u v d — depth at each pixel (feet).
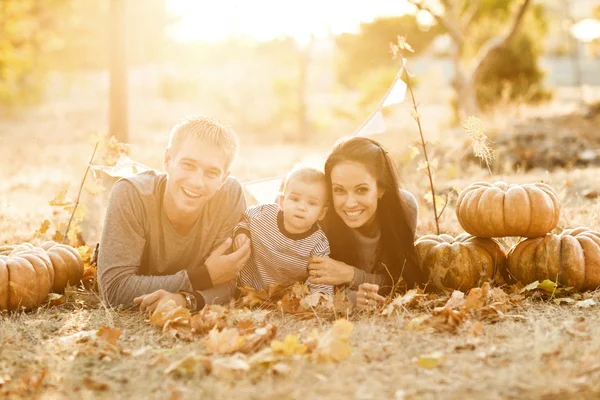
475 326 11.70
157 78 118.21
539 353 10.46
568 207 21.94
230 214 14.39
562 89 99.71
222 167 13.42
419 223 20.33
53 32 78.95
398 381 9.77
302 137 67.05
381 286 14.64
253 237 14.17
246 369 10.11
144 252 14.19
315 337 11.19
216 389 9.57
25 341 11.93
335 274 13.94
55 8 74.79
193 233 14.07
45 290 14.17
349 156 13.82
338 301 13.48
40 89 87.97
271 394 9.41
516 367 10.03
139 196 13.76
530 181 27.40
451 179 28.63
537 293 14.06
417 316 13.00
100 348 11.35
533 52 65.10
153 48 125.90
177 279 13.60
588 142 38.83
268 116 75.36
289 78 78.48
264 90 78.02
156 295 13.23
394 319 12.87
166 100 102.22
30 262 14.07
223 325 12.51
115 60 33.50
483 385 9.50
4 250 15.11
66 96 101.76
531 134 39.32
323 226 14.62
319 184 13.74
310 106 86.99
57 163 39.42
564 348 10.63
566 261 14.21
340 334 11.05
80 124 71.46
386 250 14.84
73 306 14.52
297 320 13.06
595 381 9.48
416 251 14.88
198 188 13.20
